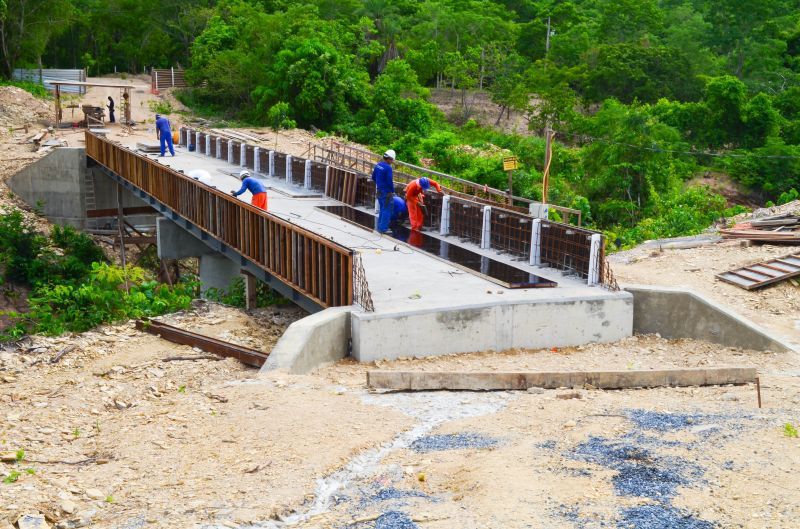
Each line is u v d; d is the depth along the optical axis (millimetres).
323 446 7883
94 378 11703
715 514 6039
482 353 12367
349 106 59781
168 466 7617
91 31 80875
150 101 61438
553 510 6191
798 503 6160
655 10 97750
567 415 8758
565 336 12875
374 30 78312
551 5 112938
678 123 61562
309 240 13984
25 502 6887
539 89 69062
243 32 65625
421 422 8773
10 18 61625
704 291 15375
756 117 59750
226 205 18812
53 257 34469
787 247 18438
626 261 18344
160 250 25938
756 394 9688
